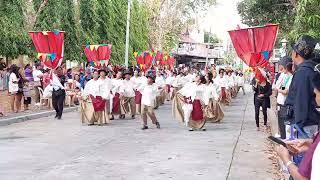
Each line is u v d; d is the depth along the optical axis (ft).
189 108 54.54
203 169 33.22
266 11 77.77
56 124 60.59
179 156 38.11
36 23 90.74
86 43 104.73
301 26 26.43
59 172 31.83
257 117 55.98
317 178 9.61
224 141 46.47
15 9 78.84
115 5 125.39
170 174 31.58
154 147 42.45
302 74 17.84
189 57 258.98
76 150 40.45
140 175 31.22
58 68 71.31
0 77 73.51
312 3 25.02
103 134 51.06
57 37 67.87
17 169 32.71
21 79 70.85
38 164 34.45
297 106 17.90
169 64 145.18
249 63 43.73
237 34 43.50
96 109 60.03
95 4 111.34
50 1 91.50
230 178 30.48
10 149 40.60
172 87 103.71
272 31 42.60
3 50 80.33
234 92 121.29
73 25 99.09
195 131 54.39
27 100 73.00
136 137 48.93
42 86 78.38
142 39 144.36
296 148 12.29
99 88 60.29
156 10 164.35
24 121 63.82
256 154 39.19
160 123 62.69
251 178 30.45
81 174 31.30
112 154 38.73
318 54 19.16
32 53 86.38
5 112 68.95
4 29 76.95
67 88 84.43
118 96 68.03
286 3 71.92
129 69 72.43
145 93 56.13
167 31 168.45
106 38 119.65
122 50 127.13
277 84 36.37
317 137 10.51
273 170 32.78
